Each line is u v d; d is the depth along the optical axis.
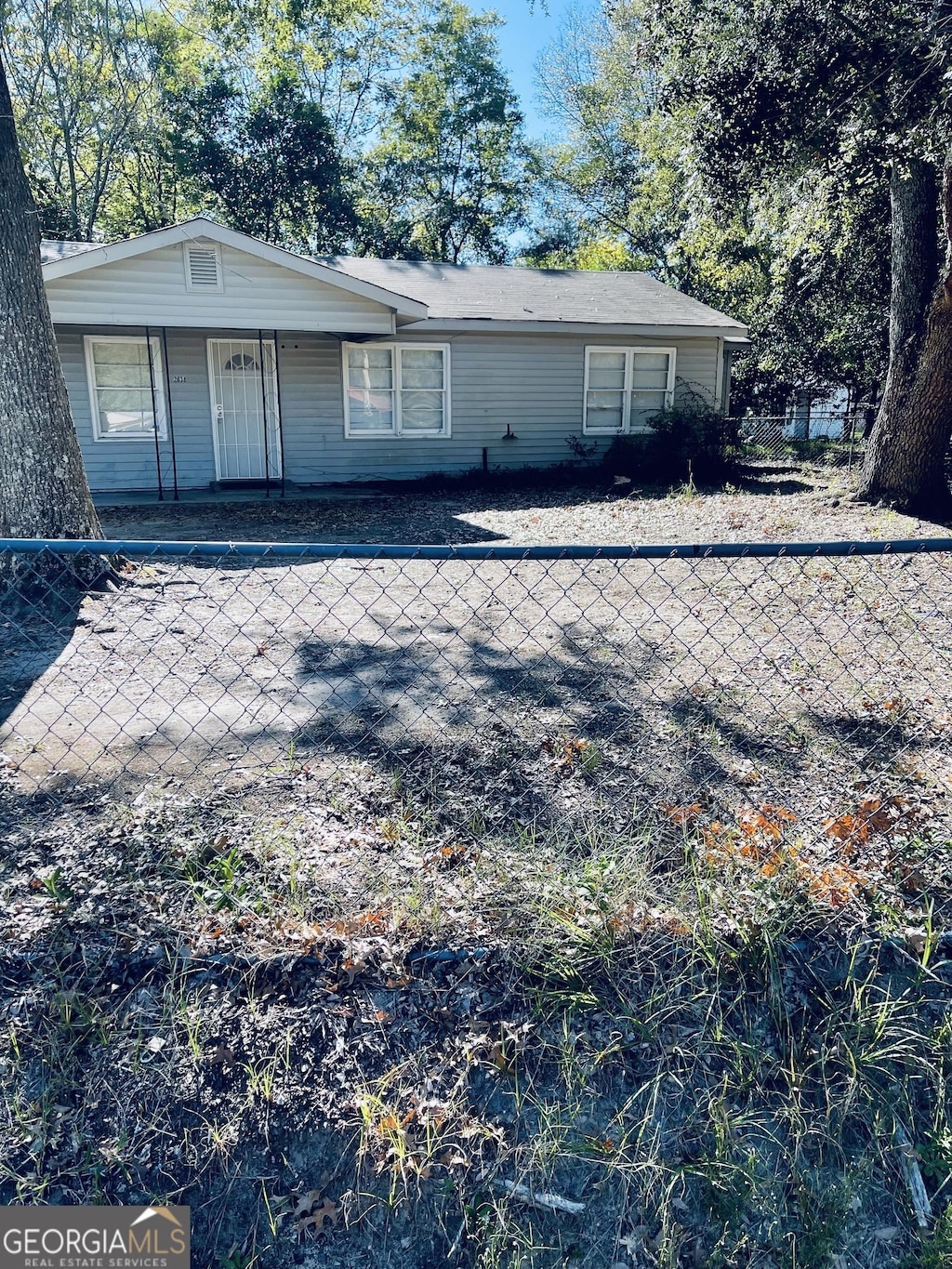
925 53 8.41
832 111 9.32
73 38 6.36
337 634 5.82
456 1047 2.42
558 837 3.16
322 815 3.26
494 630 5.97
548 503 12.91
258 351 14.41
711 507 11.73
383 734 4.04
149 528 10.36
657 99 10.72
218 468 14.55
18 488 6.38
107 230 24.95
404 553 2.66
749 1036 2.52
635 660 5.23
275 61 24.94
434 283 16.97
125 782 3.49
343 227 27.33
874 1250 2.29
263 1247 2.18
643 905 2.76
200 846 2.98
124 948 2.52
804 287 19.67
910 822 3.28
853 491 11.55
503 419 16.02
